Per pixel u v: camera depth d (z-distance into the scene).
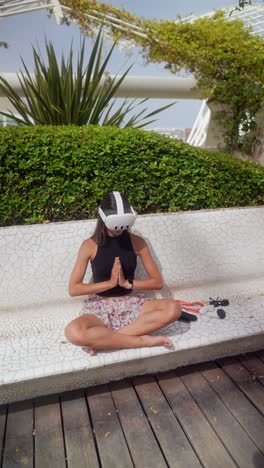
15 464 1.65
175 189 3.02
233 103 5.01
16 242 2.49
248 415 1.91
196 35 4.87
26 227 2.52
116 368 2.12
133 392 2.09
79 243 2.61
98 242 2.24
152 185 3.00
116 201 2.12
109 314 2.19
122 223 2.09
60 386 2.06
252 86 4.81
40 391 2.04
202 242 2.92
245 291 2.92
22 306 2.55
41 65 3.51
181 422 1.87
